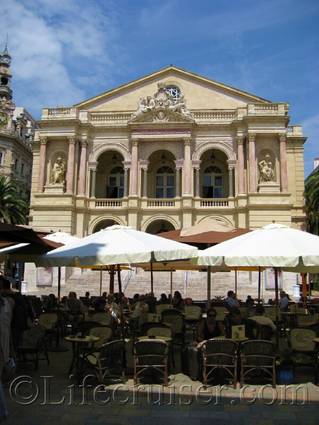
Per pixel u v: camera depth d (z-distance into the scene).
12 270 47.62
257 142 46.94
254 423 8.53
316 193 42.50
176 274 42.69
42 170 47.91
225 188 52.22
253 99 51.16
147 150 48.41
